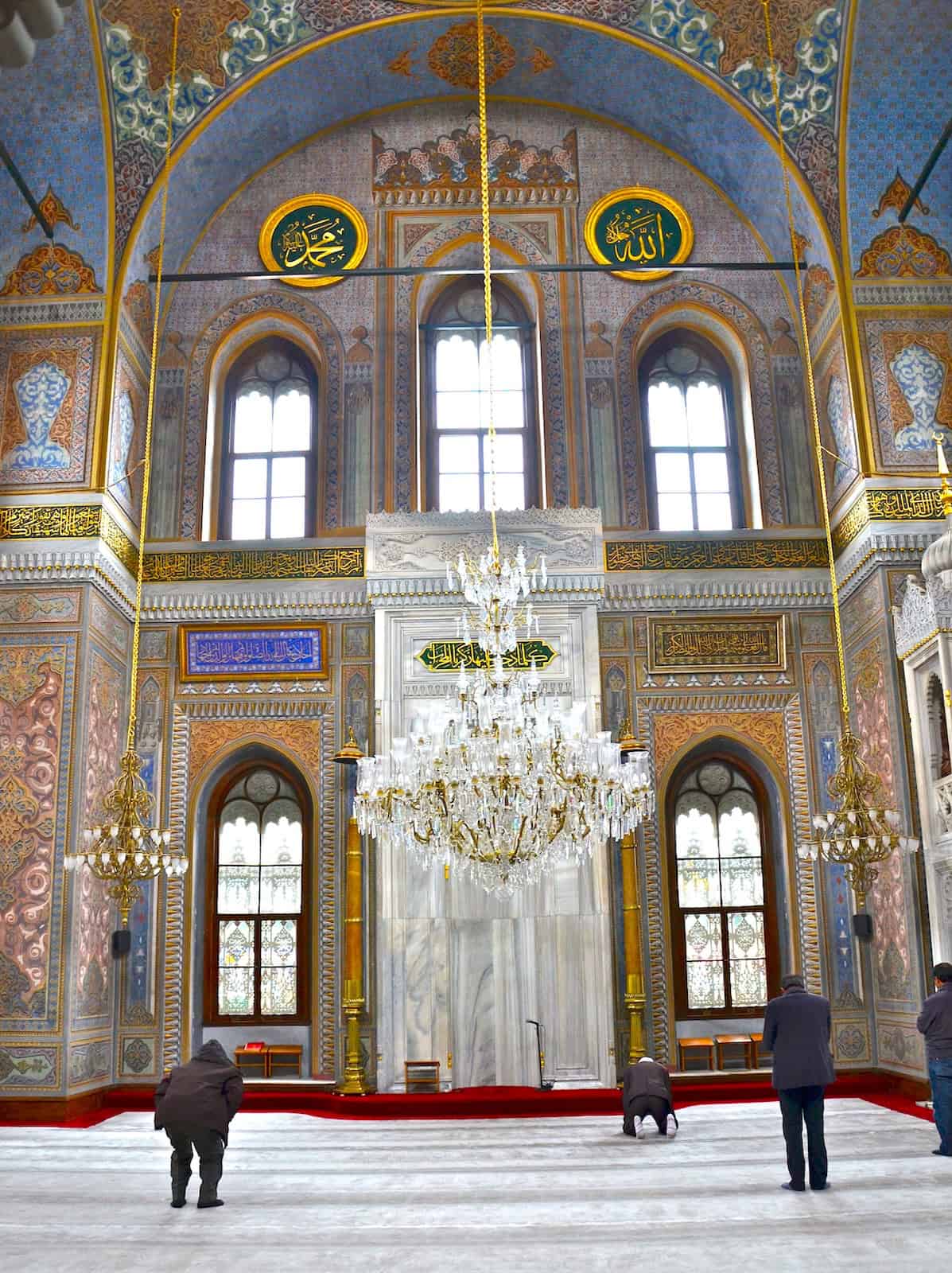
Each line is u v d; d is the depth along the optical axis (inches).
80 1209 234.5
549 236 477.4
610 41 447.2
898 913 384.8
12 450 411.2
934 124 422.6
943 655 343.6
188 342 466.9
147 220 434.0
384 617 432.5
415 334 468.4
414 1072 397.1
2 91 406.9
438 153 482.3
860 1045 406.6
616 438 459.2
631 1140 311.0
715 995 422.9
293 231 476.4
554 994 402.6
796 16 419.8
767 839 434.6
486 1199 239.3
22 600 398.9
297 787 437.7
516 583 325.1
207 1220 223.3
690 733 434.0
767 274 473.1
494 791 300.7
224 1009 422.0
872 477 406.0
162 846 420.2
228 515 461.7
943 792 354.3
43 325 420.2
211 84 434.9
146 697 435.5
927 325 421.7
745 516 461.1
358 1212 229.1
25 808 383.6
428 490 462.0
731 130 452.1
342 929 415.8
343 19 436.5
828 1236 200.8
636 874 408.2
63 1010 369.1
